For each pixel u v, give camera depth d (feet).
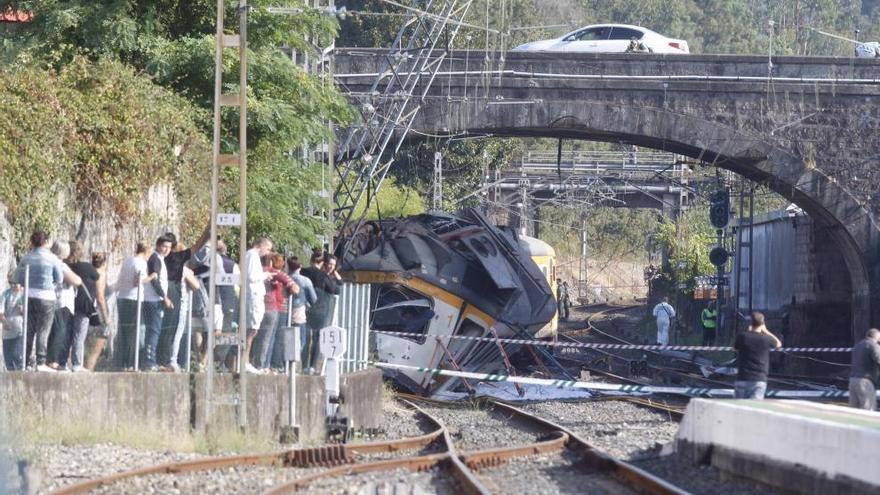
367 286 233.35
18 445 133.08
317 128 285.64
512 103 398.42
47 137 192.13
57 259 160.04
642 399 281.95
